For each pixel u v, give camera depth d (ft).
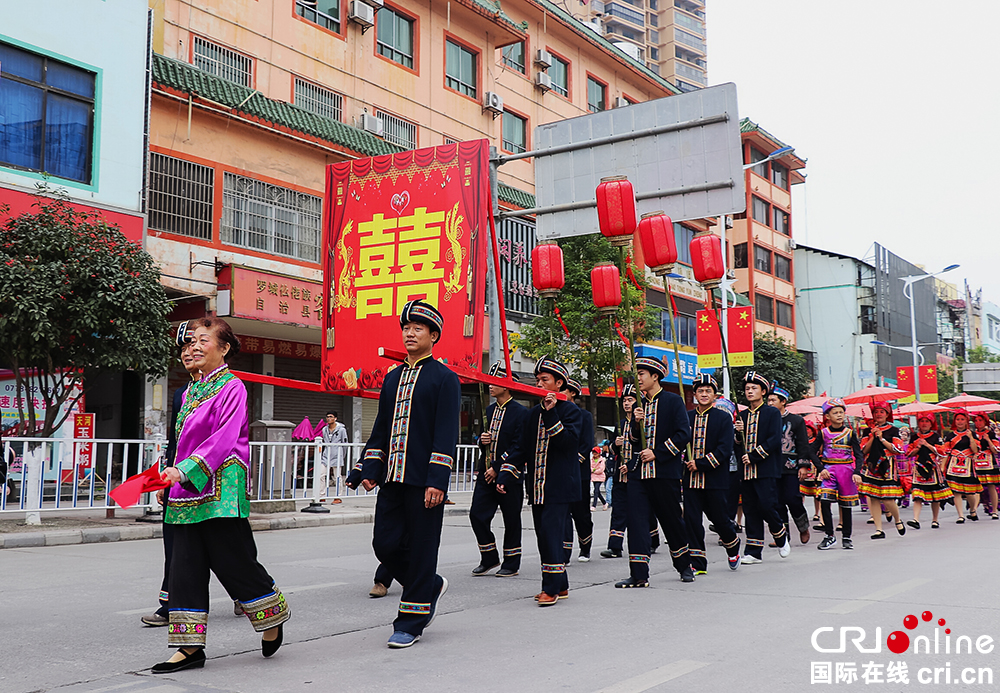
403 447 16.29
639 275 71.61
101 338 37.86
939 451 43.52
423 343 16.84
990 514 48.91
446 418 16.21
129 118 53.78
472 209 35.86
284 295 61.05
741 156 39.45
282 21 70.54
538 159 44.09
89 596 21.99
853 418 54.60
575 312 68.85
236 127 62.28
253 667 14.43
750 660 14.78
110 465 37.63
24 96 48.85
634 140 41.81
